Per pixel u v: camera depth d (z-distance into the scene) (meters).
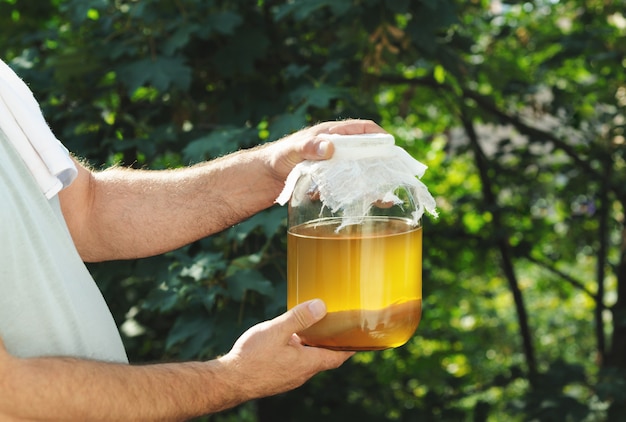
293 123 2.45
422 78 3.51
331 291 1.25
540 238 4.41
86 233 1.62
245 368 1.27
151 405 1.17
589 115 3.99
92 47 2.61
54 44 3.02
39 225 1.21
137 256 1.65
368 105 2.78
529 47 4.04
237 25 2.66
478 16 3.89
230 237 2.32
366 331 1.25
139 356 3.26
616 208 4.50
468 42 3.29
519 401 3.49
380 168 1.24
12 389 1.07
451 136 4.62
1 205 1.16
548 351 6.11
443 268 4.32
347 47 2.82
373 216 1.25
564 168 4.04
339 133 1.49
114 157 2.87
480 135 4.53
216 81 2.93
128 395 1.16
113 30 2.76
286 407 3.84
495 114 3.81
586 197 4.19
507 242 4.14
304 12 2.58
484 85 4.38
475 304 6.25
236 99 2.84
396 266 1.26
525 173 4.19
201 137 2.65
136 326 3.07
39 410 1.09
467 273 5.10
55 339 1.21
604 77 3.76
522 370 4.00
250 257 2.25
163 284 2.25
